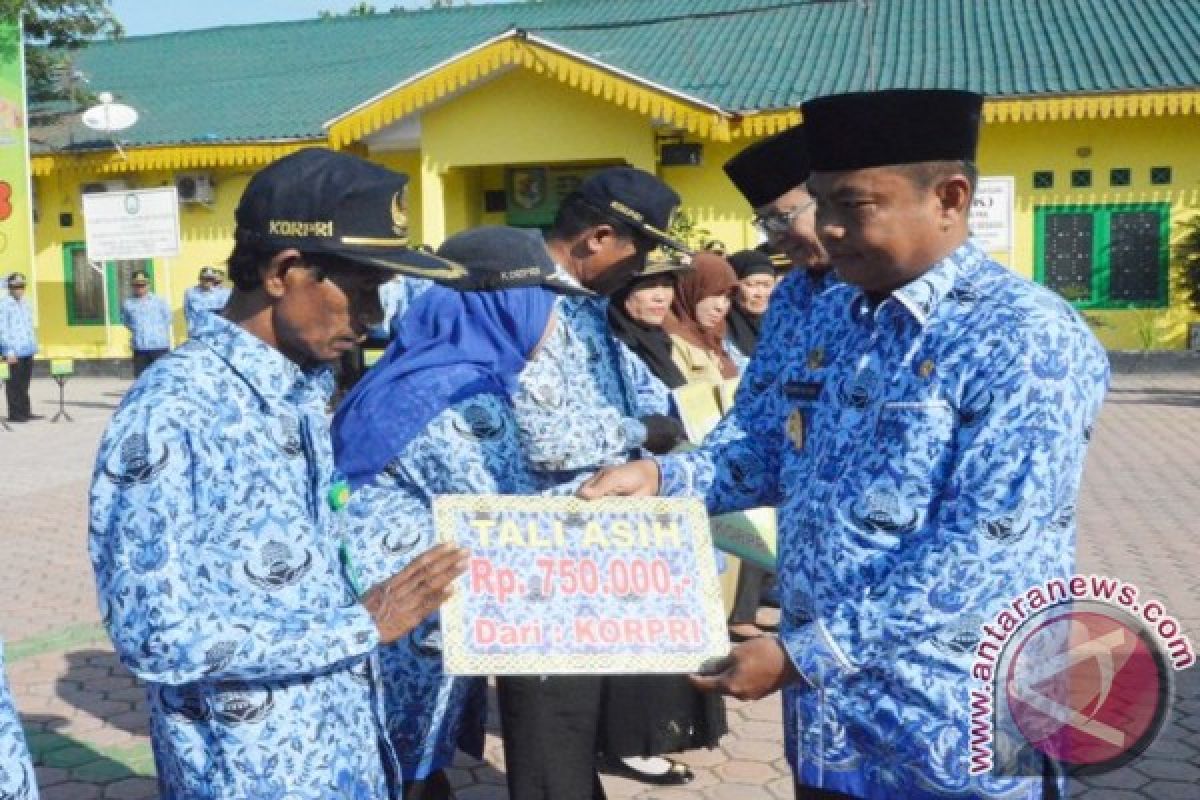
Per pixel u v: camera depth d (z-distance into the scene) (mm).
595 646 2426
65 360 16500
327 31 26188
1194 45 17859
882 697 2207
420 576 2236
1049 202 18500
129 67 25906
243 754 2113
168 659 1971
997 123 18047
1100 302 18500
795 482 2408
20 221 20688
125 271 22750
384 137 19828
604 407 3385
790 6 21875
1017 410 2047
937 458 2131
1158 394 15531
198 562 2039
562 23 23828
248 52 25859
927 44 19578
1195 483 9719
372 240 2139
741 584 5531
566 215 3469
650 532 2537
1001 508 2062
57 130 22859
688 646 2461
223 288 16797
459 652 2373
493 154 19359
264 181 2135
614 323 4500
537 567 2461
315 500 2223
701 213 19156
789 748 2439
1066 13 19859
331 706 2213
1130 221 18266
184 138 21469
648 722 4254
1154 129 18016
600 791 3445
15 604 7000
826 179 2176
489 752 4711
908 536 2160
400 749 3195
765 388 2865
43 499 10422
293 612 2105
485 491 3014
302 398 2213
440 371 3012
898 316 2213
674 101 17578
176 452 2010
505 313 3133
